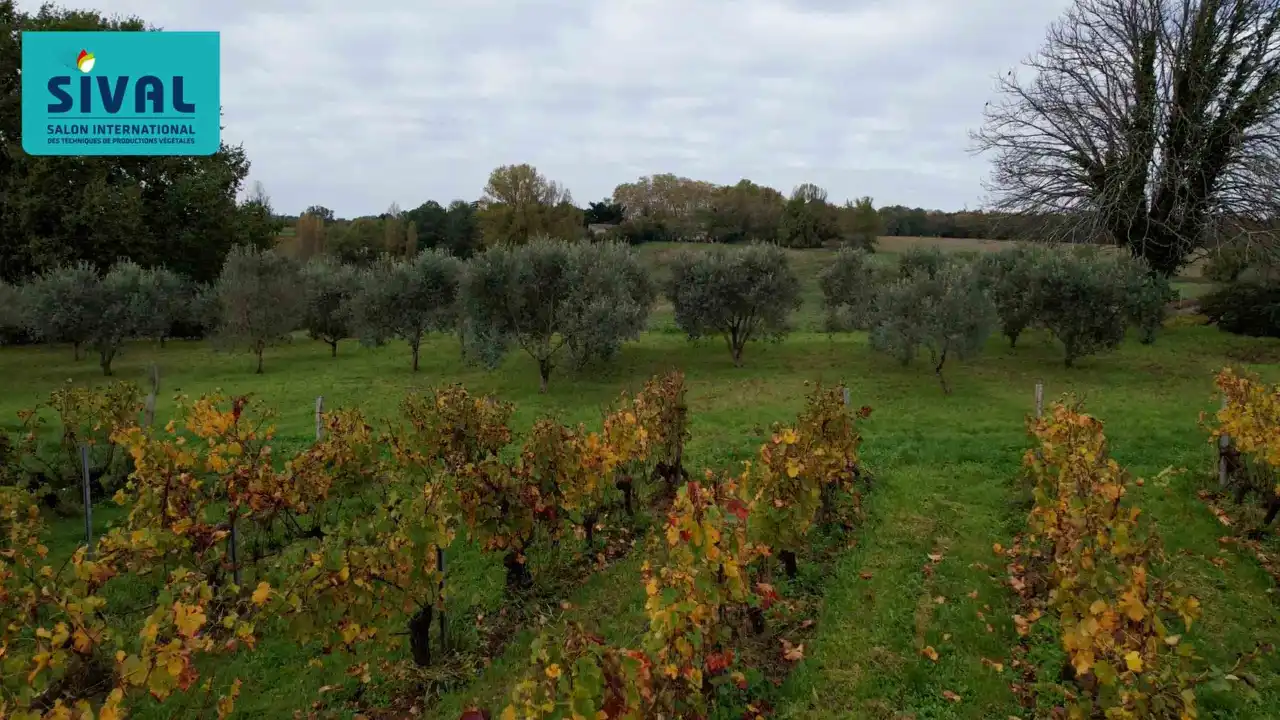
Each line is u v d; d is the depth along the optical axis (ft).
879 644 18.81
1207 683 14.88
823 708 16.33
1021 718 15.83
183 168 115.34
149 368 72.59
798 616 20.35
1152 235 74.59
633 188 271.28
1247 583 21.75
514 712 11.63
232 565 21.63
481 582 23.38
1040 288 58.59
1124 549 15.89
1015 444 37.09
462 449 29.68
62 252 93.09
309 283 82.84
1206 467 31.96
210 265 115.24
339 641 17.97
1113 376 55.77
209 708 17.02
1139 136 70.33
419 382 62.90
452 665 18.76
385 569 17.43
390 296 67.87
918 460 35.17
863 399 49.88
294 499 24.02
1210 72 68.90
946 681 17.22
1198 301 84.99
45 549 20.53
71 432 31.99
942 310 49.70
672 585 14.60
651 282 69.51
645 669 12.62
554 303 59.88
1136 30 70.74
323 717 16.72
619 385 58.08
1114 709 12.83
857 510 27.61
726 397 52.34
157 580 22.39
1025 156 78.13
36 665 12.66
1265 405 26.50
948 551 24.39
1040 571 22.12
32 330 81.56
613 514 27.81
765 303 63.41
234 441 23.15
